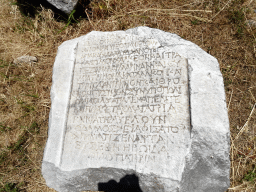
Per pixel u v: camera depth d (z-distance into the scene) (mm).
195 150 634
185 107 673
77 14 1208
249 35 1042
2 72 1147
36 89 1113
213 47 1054
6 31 1265
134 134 692
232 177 854
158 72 740
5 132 1035
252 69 995
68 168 728
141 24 1152
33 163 983
